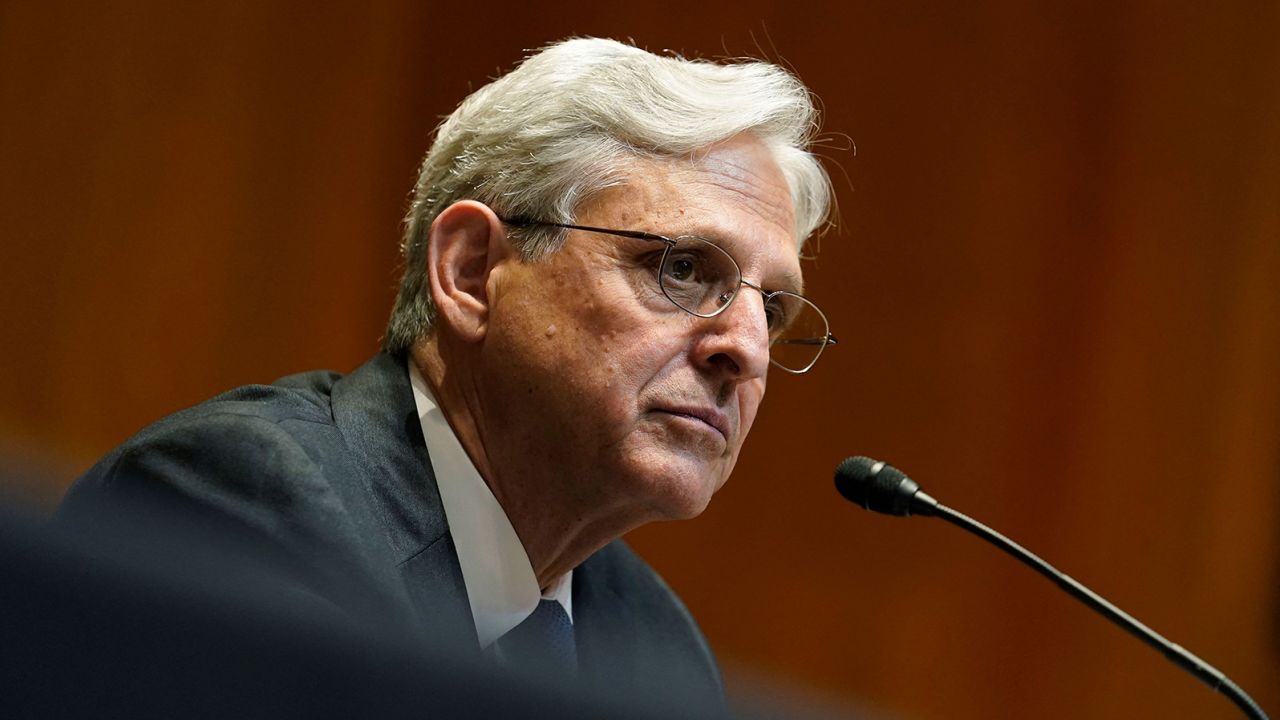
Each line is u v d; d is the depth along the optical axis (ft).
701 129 13.79
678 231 13.50
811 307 14.90
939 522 29.53
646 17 28.89
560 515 13.93
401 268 17.21
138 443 11.70
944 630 29.30
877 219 29.73
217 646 2.20
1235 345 29.27
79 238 26.18
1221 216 29.40
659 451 13.37
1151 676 29.04
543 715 2.34
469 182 14.25
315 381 14.52
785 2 29.48
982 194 29.66
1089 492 29.32
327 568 11.05
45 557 2.02
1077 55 29.73
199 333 26.89
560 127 13.71
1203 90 29.48
